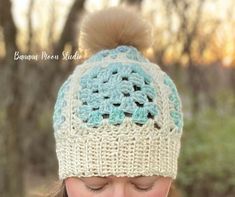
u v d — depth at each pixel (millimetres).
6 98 4750
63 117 1579
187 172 5289
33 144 5168
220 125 5809
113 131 1501
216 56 5969
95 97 1539
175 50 5539
